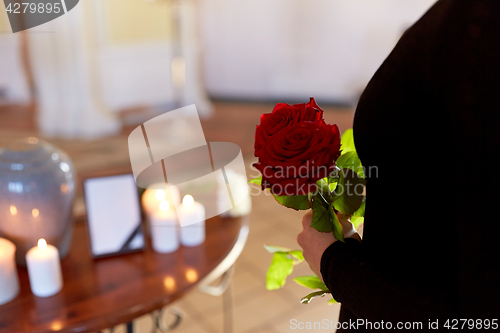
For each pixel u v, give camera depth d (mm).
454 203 624
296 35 5000
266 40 5133
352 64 4867
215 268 1114
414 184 687
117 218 1142
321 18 4848
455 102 583
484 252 549
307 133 682
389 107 685
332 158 679
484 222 549
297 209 748
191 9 4598
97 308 999
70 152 3357
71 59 3713
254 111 4898
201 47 5371
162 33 4543
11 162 1014
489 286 545
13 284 1020
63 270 1098
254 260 2033
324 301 1750
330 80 5000
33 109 4680
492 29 564
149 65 4512
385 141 697
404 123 677
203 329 1599
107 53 4125
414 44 665
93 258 1133
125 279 1075
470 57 574
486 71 556
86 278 1076
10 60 4918
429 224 683
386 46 4672
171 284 1062
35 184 1011
